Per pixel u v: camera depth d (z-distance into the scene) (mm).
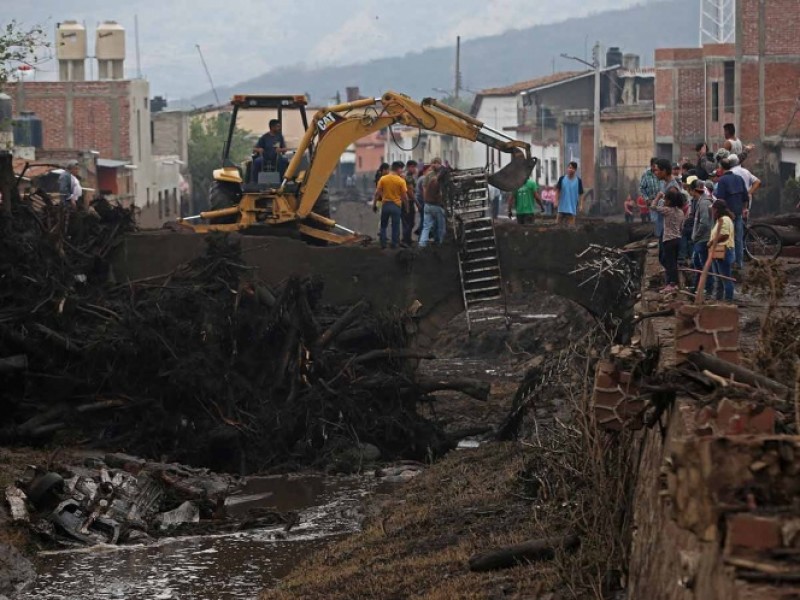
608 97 100562
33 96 81812
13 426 31672
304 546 25016
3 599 21625
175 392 33219
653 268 28812
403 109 37812
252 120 130125
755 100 66562
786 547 9094
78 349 33000
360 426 34562
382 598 18859
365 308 36938
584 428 17750
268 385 34594
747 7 66250
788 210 60406
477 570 18719
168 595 21797
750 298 22812
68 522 25484
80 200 40938
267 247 37375
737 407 11273
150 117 96625
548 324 53250
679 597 11148
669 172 25984
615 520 16391
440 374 47656
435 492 27266
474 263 37688
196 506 27891
